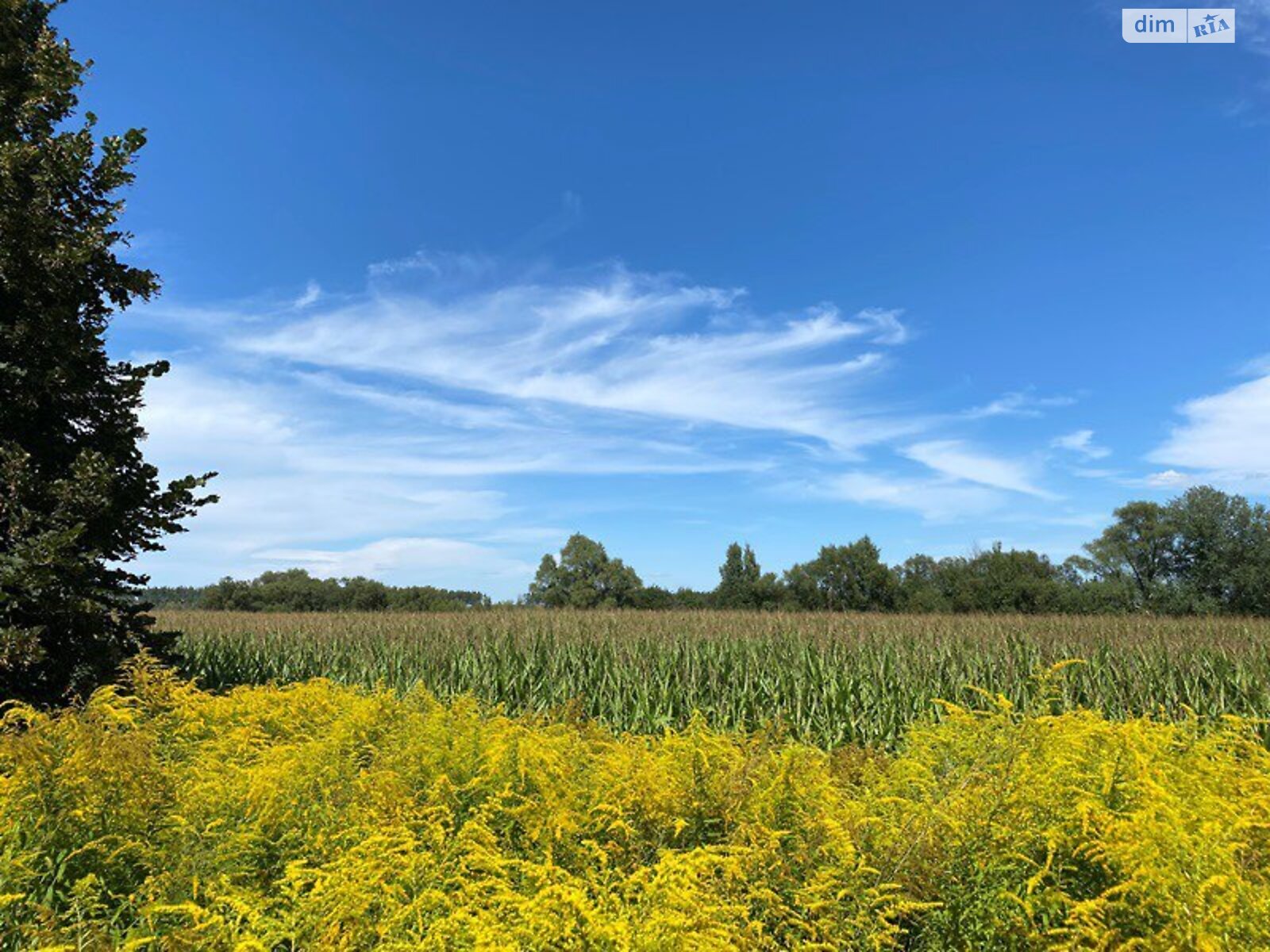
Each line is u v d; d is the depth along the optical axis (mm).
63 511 9828
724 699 13703
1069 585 69562
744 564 78812
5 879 3619
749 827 4234
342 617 27000
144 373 11305
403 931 3434
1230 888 3248
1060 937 3525
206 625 24688
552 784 4816
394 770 5199
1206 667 14406
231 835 4316
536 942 3209
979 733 4848
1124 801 4156
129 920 3908
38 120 10664
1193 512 68625
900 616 26062
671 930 3203
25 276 10148
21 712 5027
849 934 3520
